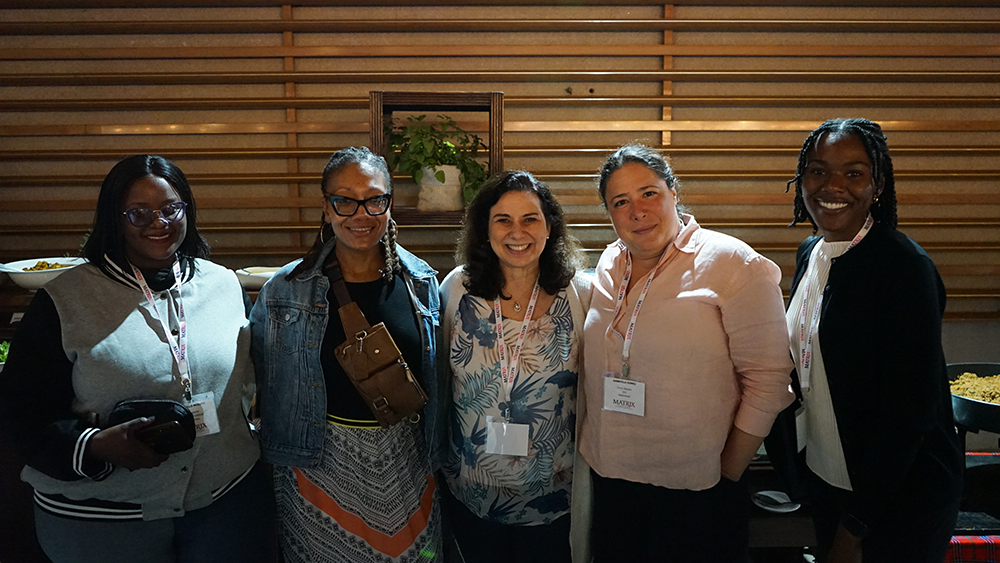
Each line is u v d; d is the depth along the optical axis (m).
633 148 1.57
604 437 1.59
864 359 1.47
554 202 1.68
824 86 2.87
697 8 2.81
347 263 1.62
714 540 1.56
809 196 1.57
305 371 1.55
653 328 1.51
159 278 1.46
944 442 1.51
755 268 1.48
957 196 2.89
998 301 2.96
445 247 2.90
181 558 1.47
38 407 1.33
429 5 2.77
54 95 2.76
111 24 2.67
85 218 2.85
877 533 1.51
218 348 1.50
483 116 2.80
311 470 1.56
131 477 1.37
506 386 1.62
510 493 1.64
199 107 2.78
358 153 1.54
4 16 2.69
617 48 2.80
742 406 1.52
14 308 2.68
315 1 2.72
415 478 1.65
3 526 1.96
